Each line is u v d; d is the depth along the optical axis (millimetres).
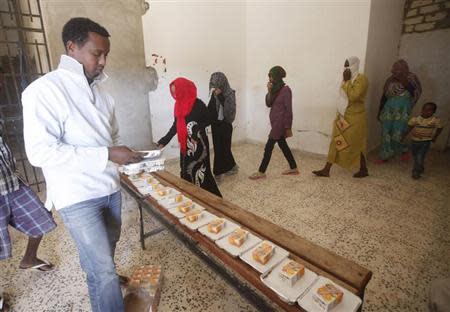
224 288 1583
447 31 3885
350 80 2943
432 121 2949
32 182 3088
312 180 3195
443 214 2336
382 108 3623
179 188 1858
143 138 3666
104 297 1151
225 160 3107
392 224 2203
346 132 3014
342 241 1996
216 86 2762
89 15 2943
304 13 3783
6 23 3600
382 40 3682
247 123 5133
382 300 1454
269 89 3129
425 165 3629
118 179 1272
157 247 1986
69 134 1024
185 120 2178
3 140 1443
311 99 3988
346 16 3387
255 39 4543
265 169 3271
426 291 1508
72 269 1788
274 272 1000
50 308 1476
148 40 3453
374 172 3398
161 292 1556
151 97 3650
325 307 830
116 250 1956
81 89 1045
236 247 1138
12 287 1637
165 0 3498
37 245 1702
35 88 936
